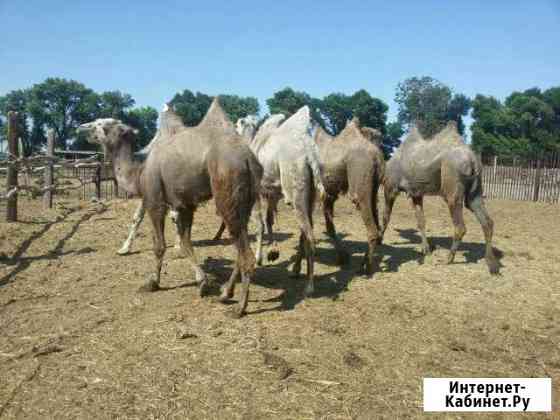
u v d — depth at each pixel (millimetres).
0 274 7031
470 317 6016
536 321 5941
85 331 5168
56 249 8578
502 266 8383
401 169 8711
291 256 8664
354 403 3979
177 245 8883
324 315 5852
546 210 16562
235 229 5637
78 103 57312
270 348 4895
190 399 3936
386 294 6766
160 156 6102
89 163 13133
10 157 10500
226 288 6129
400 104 58281
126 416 3691
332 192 7770
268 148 6832
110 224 10984
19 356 4562
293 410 3846
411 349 5035
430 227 12234
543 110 58188
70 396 3932
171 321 5492
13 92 56719
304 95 53719
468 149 7844
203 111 51438
